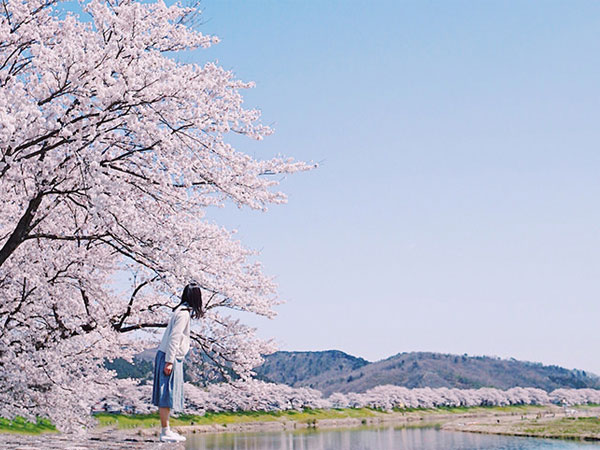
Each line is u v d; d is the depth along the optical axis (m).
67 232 13.98
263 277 16.44
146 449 6.58
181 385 7.36
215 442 63.28
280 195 13.73
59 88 10.43
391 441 68.56
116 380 16.27
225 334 16.00
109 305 14.26
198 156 12.18
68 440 8.02
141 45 11.13
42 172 10.54
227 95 12.96
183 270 11.41
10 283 12.93
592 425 81.00
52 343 12.84
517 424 94.25
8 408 12.41
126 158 11.86
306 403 137.12
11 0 11.63
